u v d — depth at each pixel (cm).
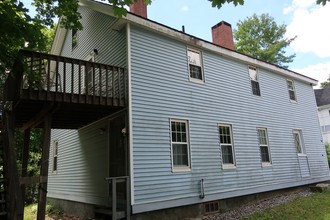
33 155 1728
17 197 540
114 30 844
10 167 575
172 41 915
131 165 713
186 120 882
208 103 964
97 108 747
